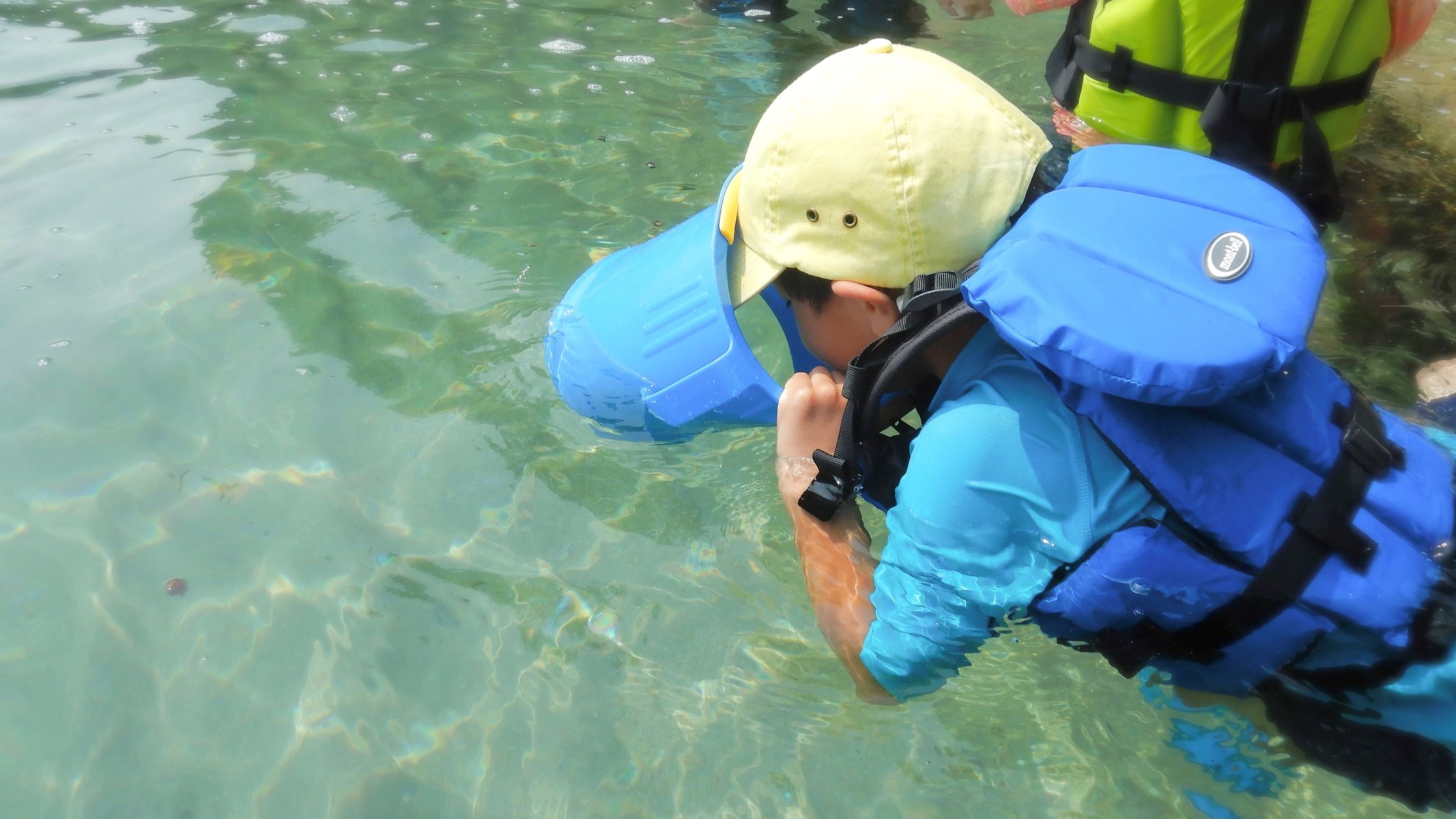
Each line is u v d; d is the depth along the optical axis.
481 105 3.20
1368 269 2.41
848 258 1.51
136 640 1.68
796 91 1.57
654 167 2.92
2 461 1.97
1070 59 2.73
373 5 3.88
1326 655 1.39
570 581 1.79
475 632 1.70
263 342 2.26
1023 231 1.41
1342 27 2.24
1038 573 1.45
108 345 2.24
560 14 3.82
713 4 3.87
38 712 1.57
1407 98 3.01
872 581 1.66
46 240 2.55
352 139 3.01
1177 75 2.37
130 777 1.49
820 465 1.58
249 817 1.45
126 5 3.84
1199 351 1.23
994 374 1.47
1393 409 2.05
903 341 1.47
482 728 1.57
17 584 1.76
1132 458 1.33
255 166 2.87
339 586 1.77
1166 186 1.44
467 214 2.69
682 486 1.97
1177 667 1.47
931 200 1.46
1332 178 2.31
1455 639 1.34
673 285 1.88
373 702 1.60
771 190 1.57
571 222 2.67
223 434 2.04
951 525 1.44
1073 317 1.27
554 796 1.48
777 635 1.70
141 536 1.85
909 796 1.48
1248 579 1.36
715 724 1.57
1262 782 1.48
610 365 1.91
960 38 3.59
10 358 2.19
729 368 1.81
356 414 2.09
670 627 1.71
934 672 1.55
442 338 2.28
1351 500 1.36
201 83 3.30
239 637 1.69
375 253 2.54
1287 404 1.39
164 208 2.68
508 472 1.98
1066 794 1.48
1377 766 1.42
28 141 2.96
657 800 1.48
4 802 1.46
